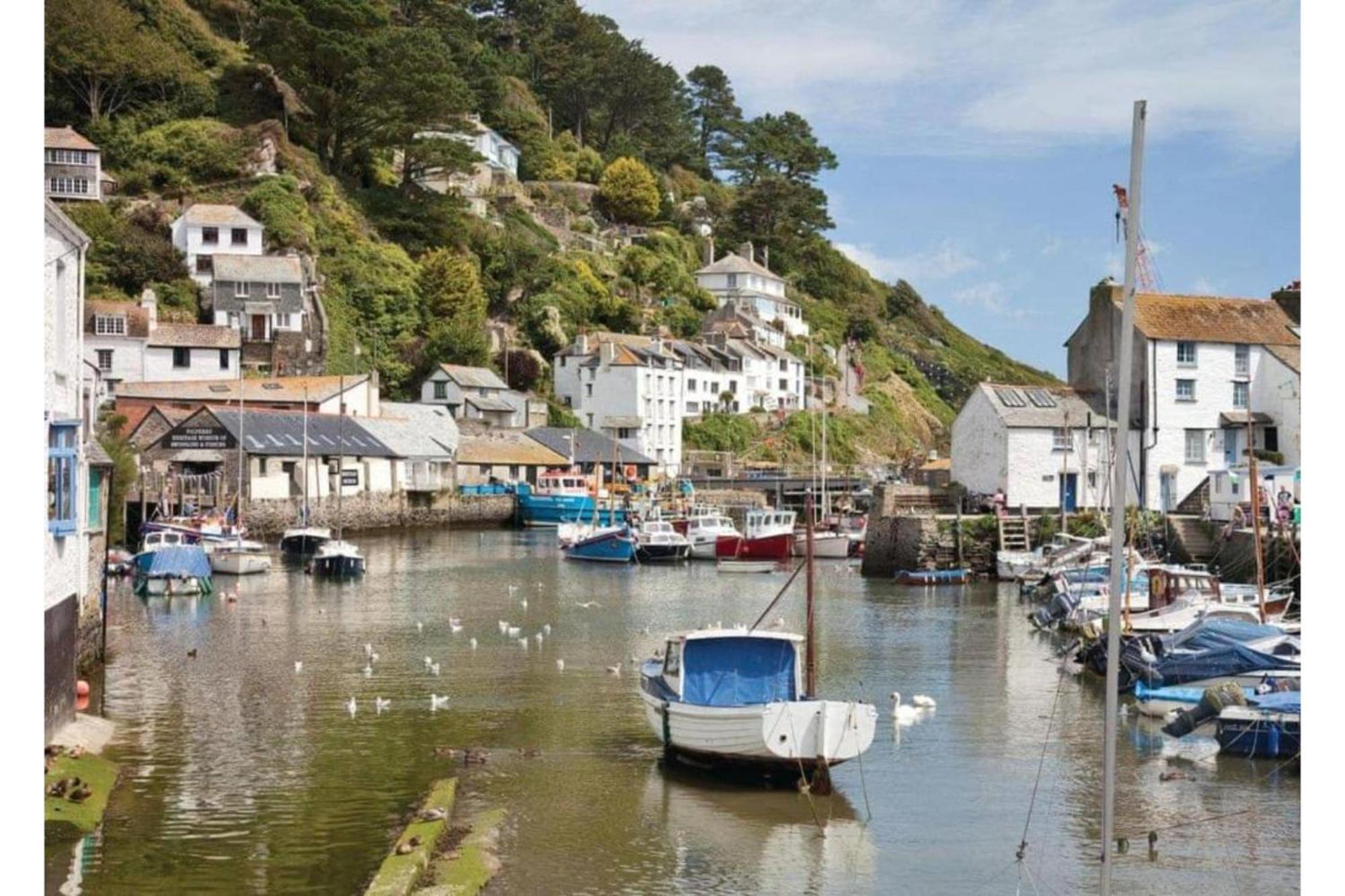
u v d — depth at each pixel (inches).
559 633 1940.2
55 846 894.4
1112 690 685.3
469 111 5949.8
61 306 1063.6
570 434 4763.8
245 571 2731.3
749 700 1150.3
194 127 5014.8
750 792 1059.3
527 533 4020.7
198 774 1085.1
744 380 5782.5
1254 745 1149.1
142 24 5275.6
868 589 2549.2
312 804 1003.3
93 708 1338.6
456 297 5078.7
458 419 4562.0
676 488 4431.6
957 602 2331.4
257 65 5418.3
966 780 1097.4
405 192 5629.9
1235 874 874.1
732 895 836.0
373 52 5413.4
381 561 3125.0
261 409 3764.8
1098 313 2829.7
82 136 4894.2
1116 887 850.8
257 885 822.5
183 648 1756.9
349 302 4849.9
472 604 2305.6
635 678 1552.7
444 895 795.4
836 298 7731.3
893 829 968.3
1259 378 2736.2
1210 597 1795.0
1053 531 2662.4
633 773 1107.3
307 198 5032.0
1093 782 1088.8
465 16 7017.7
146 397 3826.3
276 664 1635.1
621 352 5162.4
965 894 842.2
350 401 4077.3
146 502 3196.4
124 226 4510.3
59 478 1034.1
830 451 5654.5
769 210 7573.8
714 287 6604.3
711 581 2723.9
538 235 6136.8
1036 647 1798.7
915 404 6914.4
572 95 7755.9
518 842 929.5
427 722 1298.0
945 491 2881.4
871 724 1054.4
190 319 4411.9
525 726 1280.8
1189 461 2711.6
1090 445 2758.4
